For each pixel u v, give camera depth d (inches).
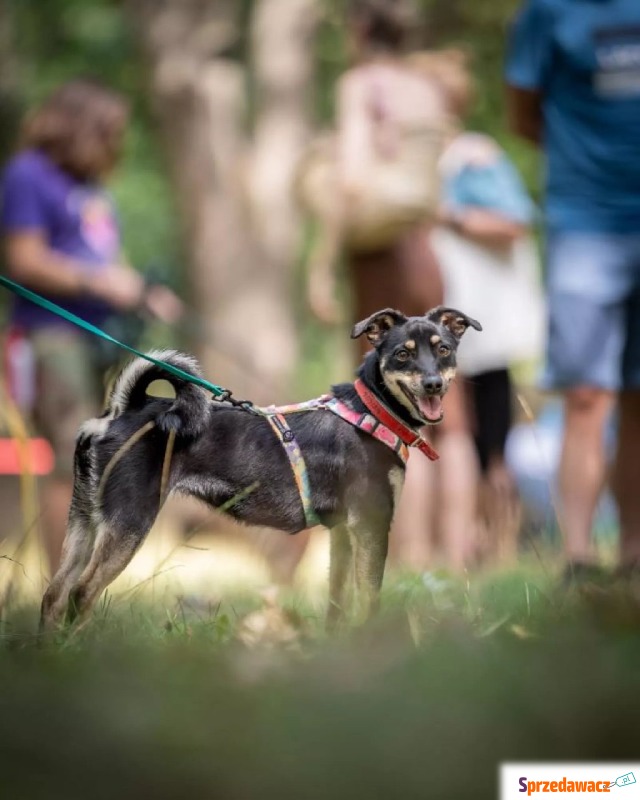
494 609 311.7
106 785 173.6
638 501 455.8
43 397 467.2
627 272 437.7
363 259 506.0
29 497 383.6
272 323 1091.9
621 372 452.1
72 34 1322.6
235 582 450.3
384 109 503.8
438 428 561.9
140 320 486.3
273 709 203.3
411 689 214.1
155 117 1119.6
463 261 570.3
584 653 242.8
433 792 173.0
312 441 329.1
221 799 170.9
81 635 282.4
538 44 447.8
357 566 327.9
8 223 470.9
